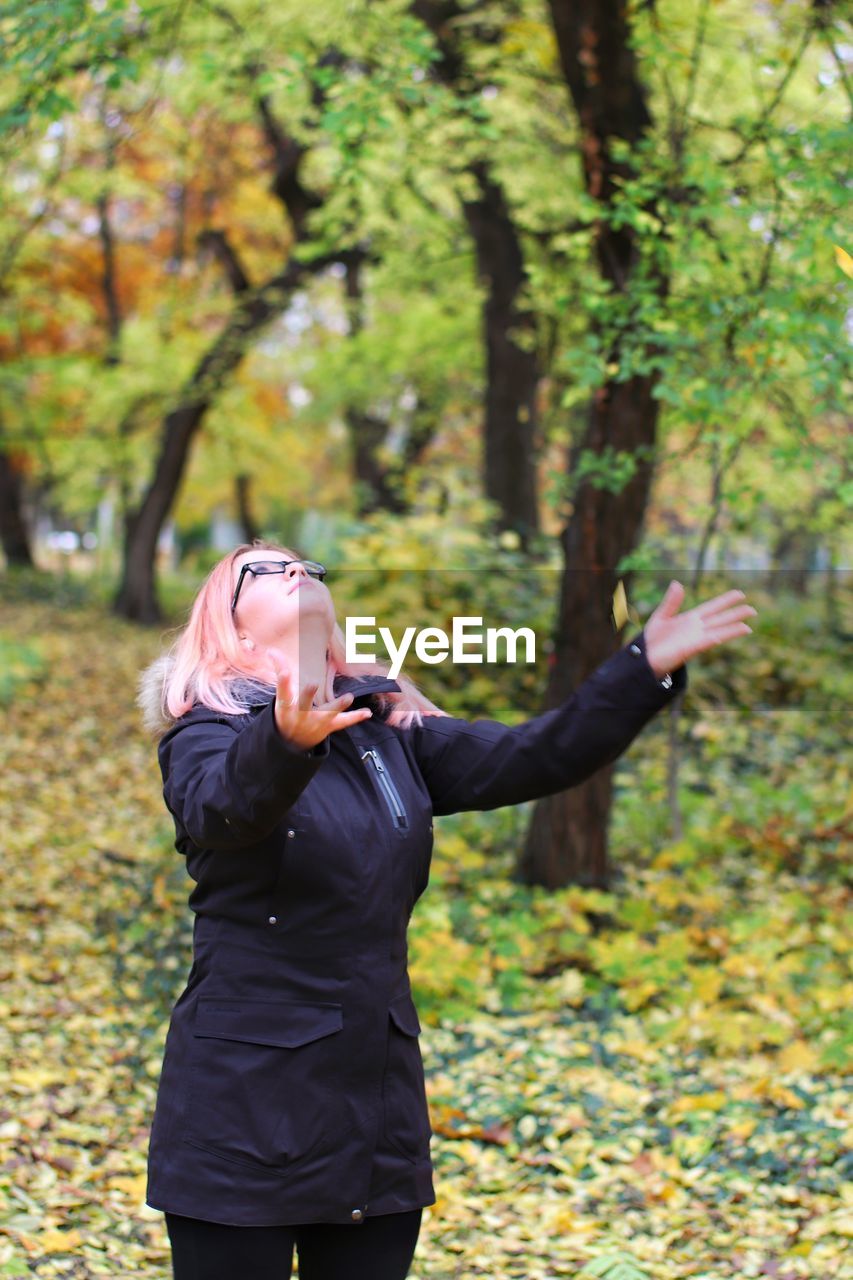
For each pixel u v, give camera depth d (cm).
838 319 569
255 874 224
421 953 611
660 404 704
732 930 682
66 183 1431
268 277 2473
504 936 666
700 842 830
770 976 616
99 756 1201
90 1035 566
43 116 552
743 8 819
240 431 2511
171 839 719
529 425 1473
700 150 654
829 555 1334
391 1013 228
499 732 247
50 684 1520
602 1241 405
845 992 583
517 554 1034
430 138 916
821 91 609
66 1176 434
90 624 2181
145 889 645
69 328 2686
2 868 827
